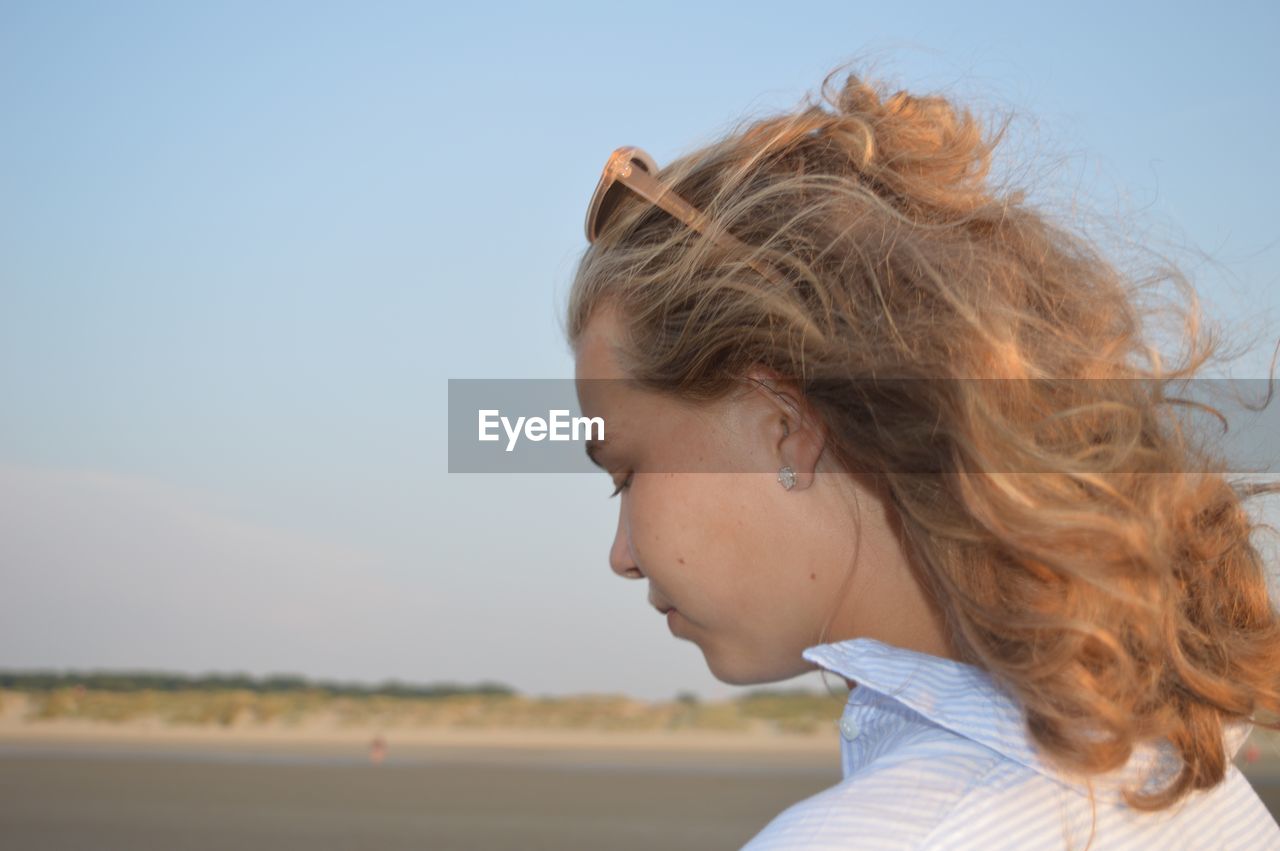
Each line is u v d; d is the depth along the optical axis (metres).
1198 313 0.92
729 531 0.88
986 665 0.73
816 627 0.88
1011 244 0.89
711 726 29.83
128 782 17.70
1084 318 0.86
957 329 0.77
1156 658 0.73
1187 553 0.81
